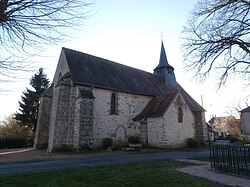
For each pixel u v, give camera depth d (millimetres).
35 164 9969
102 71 20844
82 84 17328
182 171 7973
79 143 15633
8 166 9414
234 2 7195
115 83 20328
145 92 22375
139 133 20547
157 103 21266
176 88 28375
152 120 19656
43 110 20281
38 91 32938
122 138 19422
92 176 6961
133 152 15617
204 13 8039
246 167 7406
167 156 13219
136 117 21031
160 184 6074
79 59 20031
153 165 9320
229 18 7523
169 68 29312
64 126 16594
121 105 20125
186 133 20859
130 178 6730
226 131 57719
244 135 33094
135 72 25562
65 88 17172
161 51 30250
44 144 19875
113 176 6992
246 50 7645
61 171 7832
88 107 16719
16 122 34906
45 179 6516
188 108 21906
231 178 6926
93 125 17531
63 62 19406
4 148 24688
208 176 7203
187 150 17422
